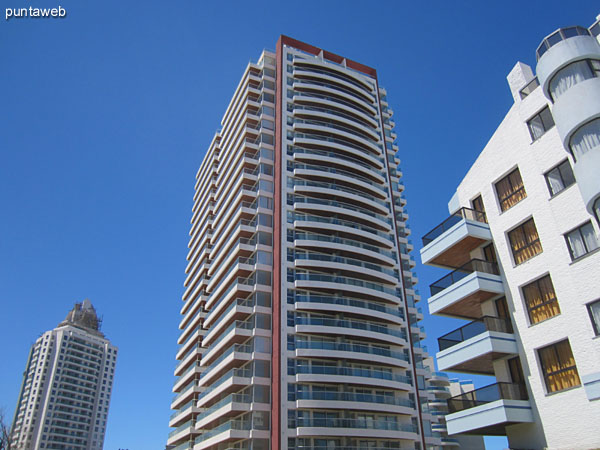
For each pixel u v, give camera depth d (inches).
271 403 1760.6
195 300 2834.6
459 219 991.6
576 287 758.5
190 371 2471.7
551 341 784.9
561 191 821.2
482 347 853.8
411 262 2452.0
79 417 6373.0
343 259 2122.3
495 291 896.3
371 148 2596.0
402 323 2113.7
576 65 776.9
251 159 2386.8
